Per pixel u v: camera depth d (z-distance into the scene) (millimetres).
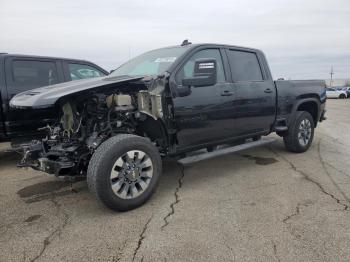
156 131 4406
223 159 6035
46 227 3445
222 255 2846
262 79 5547
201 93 4477
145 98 4137
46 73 6414
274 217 3553
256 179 4855
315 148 6895
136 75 4512
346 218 3498
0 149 7062
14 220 3627
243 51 5352
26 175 5305
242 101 5023
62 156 3994
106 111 4105
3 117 5711
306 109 6672
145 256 2863
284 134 6273
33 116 5910
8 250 3002
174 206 3910
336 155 6262
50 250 2990
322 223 3389
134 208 3842
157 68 4539
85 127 4090
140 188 3859
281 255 2828
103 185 3551
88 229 3379
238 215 3621
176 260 2791
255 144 5395
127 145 3697
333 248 2922
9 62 5910
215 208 3826
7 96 5723
